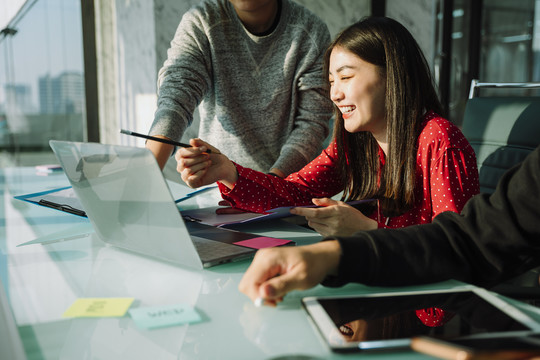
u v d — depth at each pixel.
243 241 0.81
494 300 0.54
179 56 1.42
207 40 1.44
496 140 1.35
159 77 1.44
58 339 0.48
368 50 1.04
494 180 1.32
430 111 1.08
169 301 0.57
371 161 1.19
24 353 0.44
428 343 0.37
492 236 0.61
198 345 0.46
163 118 1.26
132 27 3.42
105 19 3.78
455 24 4.05
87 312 0.54
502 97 1.39
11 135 3.61
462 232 0.64
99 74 3.83
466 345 0.40
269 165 1.57
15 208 1.13
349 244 0.59
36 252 0.78
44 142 3.72
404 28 1.06
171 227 0.66
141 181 0.66
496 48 4.16
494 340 0.41
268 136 1.55
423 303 0.54
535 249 0.60
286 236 0.91
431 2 3.90
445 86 4.05
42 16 3.59
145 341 0.47
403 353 0.44
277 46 1.48
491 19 4.12
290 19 1.47
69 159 0.77
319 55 1.50
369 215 1.18
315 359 0.43
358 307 0.53
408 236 0.62
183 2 3.11
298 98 1.53
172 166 3.28
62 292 0.60
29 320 0.52
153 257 0.75
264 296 0.53
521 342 0.40
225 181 1.11
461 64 4.11
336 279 0.58
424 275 0.60
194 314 0.53
